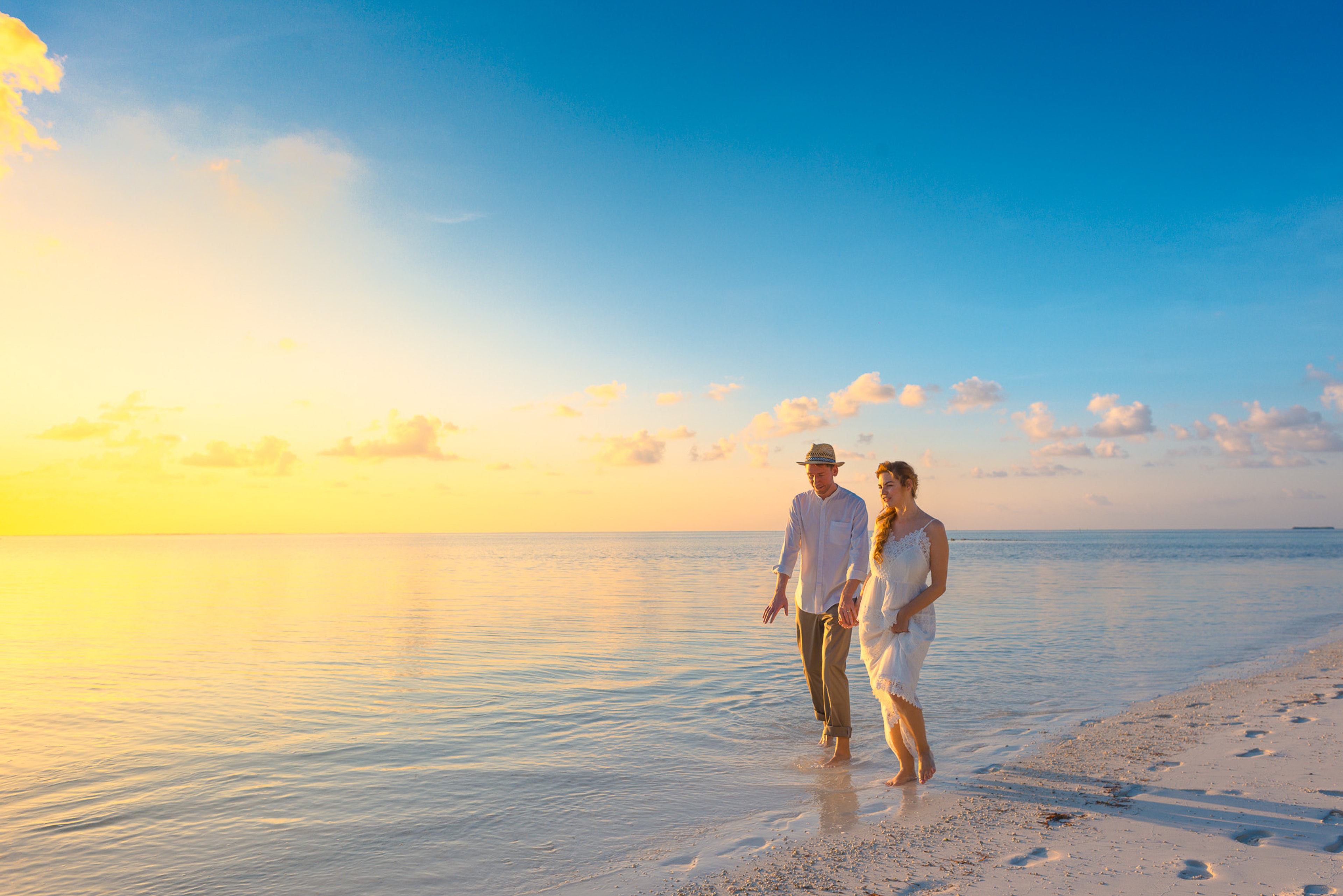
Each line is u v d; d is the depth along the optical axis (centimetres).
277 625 1319
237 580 2712
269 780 472
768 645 1071
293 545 11956
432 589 2289
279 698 716
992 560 5059
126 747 548
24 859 352
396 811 418
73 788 456
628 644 1079
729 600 1859
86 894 315
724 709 673
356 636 1165
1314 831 342
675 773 488
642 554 7306
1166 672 828
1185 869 304
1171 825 357
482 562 4778
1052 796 413
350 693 739
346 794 446
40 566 3947
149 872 338
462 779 475
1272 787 407
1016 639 1099
